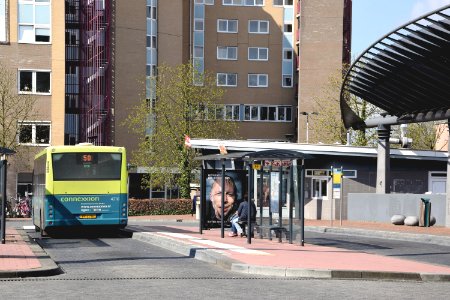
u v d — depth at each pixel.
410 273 16.50
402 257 22.98
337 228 37.69
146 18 76.88
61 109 59.94
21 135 58.97
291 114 88.81
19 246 22.62
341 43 85.12
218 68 87.88
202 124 65.00
